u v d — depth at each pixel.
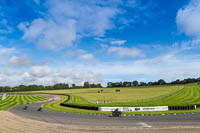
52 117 24.89
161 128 17.30
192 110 31.39
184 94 71.19
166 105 32.81
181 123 19.45
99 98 70.25
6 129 17.12
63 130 16.78
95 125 19.00
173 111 30.36
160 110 31.97
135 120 21.98
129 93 90.12
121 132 16.06
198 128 16.98
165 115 25.92
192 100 52.25
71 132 16.09
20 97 84.44
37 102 57.94
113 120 22.16
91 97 74.88
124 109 32.50
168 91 93.81
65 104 43.81
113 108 32.94
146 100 55.72
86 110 34.38
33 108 38.44
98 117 24.86
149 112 29.86
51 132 16.05
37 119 23.02
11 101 61.66
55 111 32.81
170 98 58.88
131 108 32.34
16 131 16.42
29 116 25.75
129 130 16.70
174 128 17.19
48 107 41.09
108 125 18.97
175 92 77.56
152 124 19.22
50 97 83.94
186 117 23.61
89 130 16.81
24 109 36.12
